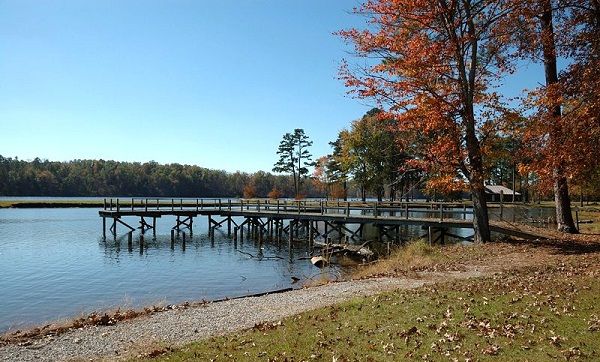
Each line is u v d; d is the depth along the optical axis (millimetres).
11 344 8531
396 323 8367
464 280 11945
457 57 17016
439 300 9734
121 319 10422
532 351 6590
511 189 80375
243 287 17875
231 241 34125
